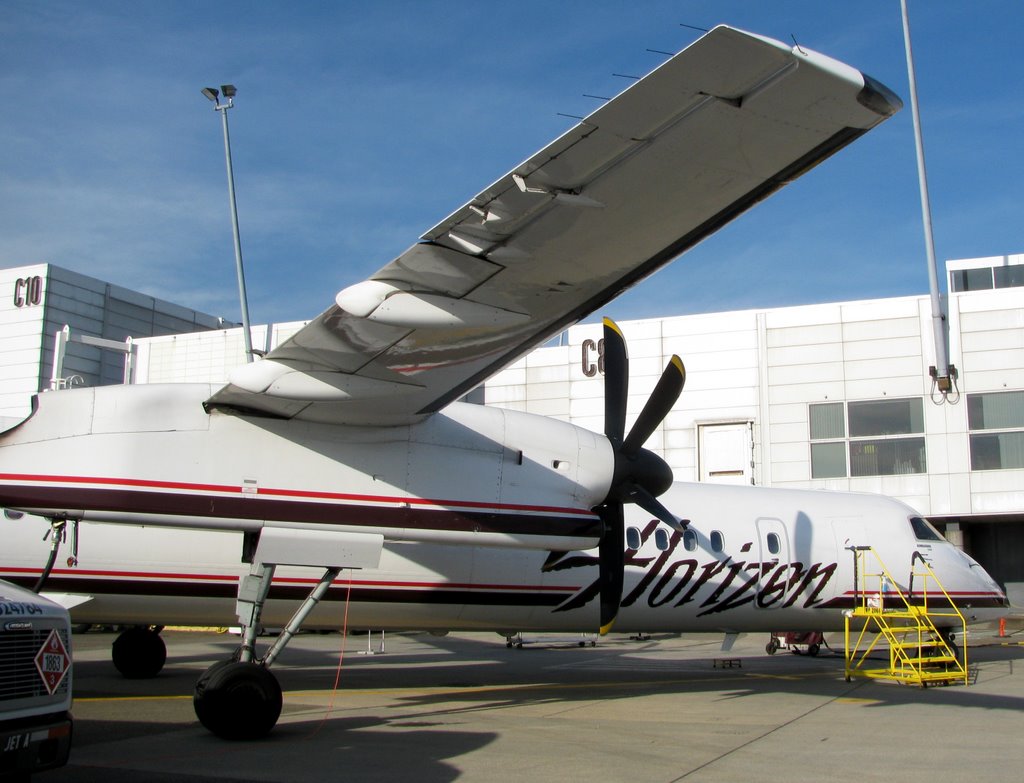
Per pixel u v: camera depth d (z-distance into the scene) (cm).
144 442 809
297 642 2120
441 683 1263
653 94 475
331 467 857
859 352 2728
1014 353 2606
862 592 1352
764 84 474
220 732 778
